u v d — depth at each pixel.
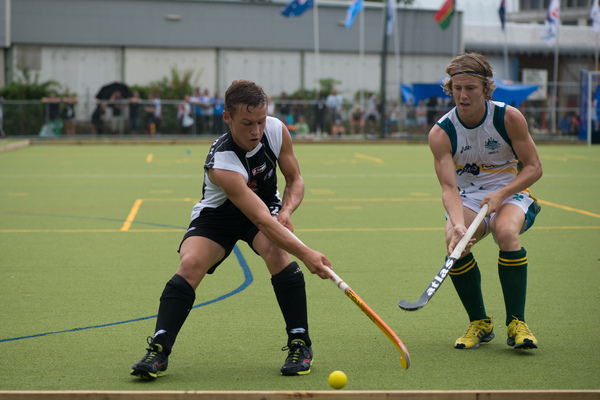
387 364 8.38
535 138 61.50
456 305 11.21
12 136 57.53
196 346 9.14
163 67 67.81
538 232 18.06
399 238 17.34
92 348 9.02
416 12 70.06
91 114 58.78
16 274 13.36
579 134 60.22
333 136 62.00
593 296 11.63
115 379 7.87
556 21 62.94
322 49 70.50
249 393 6.83
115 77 66.94
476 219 8.66
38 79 65.31
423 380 7.80
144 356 7.97
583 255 15.08
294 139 61.00
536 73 74.19
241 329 9.91
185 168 36.94
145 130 59.38
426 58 70.50
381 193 26.84
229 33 68.62
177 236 17.58
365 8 71.12
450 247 8.50
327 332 9.77
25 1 64.38
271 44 69.56
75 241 16.81
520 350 8.89
